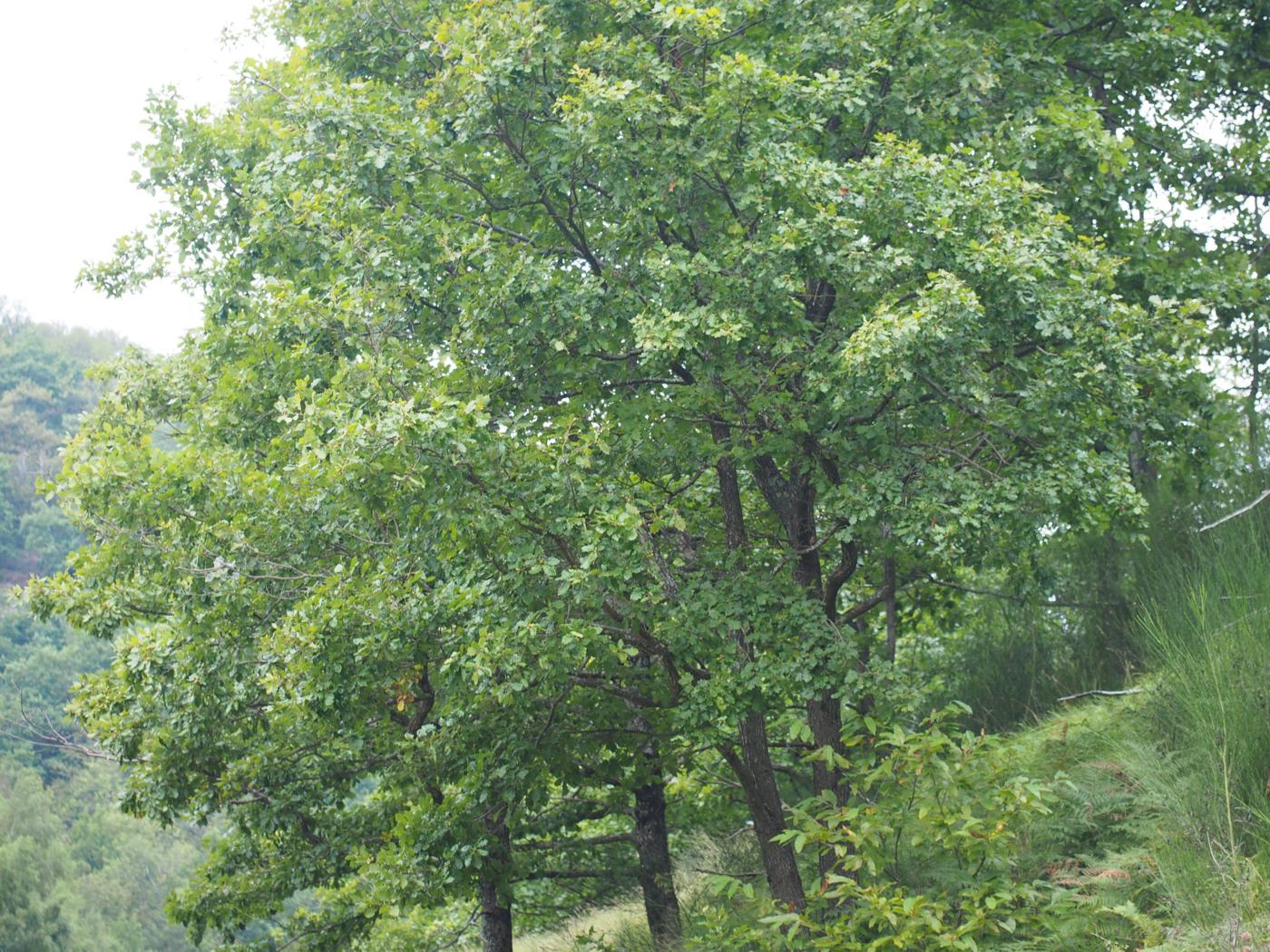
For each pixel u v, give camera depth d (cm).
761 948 848
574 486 847
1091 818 835
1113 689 1141
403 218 1041
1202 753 762
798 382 1016
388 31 1169
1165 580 1069
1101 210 1181
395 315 985
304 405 889
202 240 1206
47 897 4484
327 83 1089
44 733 1733
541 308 965
